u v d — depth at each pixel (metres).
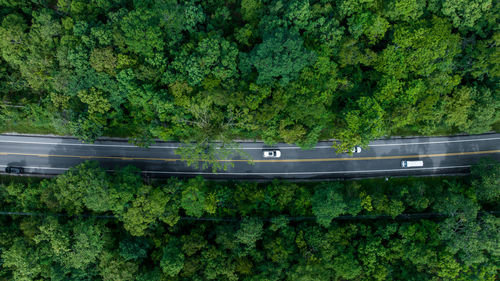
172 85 57.69
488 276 60.03
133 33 55.94
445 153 72.25
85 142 72.12
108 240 63.12
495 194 62.75
